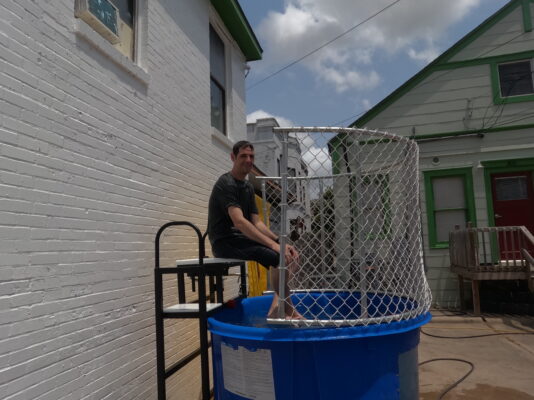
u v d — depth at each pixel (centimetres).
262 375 230
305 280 372
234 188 294
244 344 236
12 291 201
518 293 717
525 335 582
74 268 248
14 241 204
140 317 323
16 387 200
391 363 234
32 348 211
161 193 373
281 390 225
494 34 858
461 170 845
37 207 221
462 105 859
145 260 336
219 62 603
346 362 223
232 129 614
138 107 339
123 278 302
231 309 313
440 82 870
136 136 334
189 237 432
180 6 441
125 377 297
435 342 557
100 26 286
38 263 219
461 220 846
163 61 393
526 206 825
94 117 278
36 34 227
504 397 368
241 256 288
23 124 215
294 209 353
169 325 367
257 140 1502
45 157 229
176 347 378
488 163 834
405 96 881
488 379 413
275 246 268
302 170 327
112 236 291
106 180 288
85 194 263
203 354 262
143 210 338
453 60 866
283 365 225
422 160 864
